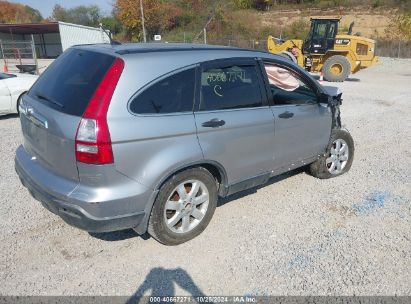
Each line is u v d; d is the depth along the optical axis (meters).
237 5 43.44
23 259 2.98
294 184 4.55
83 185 2.66
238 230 3.48
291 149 3.99
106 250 3.12
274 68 3.83
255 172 3.67
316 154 4.41
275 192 4.32
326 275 2.87
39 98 3.09
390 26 34.59
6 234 3.31
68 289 2.67
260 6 44.16
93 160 2.55
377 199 4.17
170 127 2.84
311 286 2.75
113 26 47.31
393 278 2.85
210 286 2.74
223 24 39.50
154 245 3.21
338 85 14.77
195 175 3.14
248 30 38.16
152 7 41.84
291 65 3.97
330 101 4.25
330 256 3.10
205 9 42.16
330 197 4.21
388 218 3.75
